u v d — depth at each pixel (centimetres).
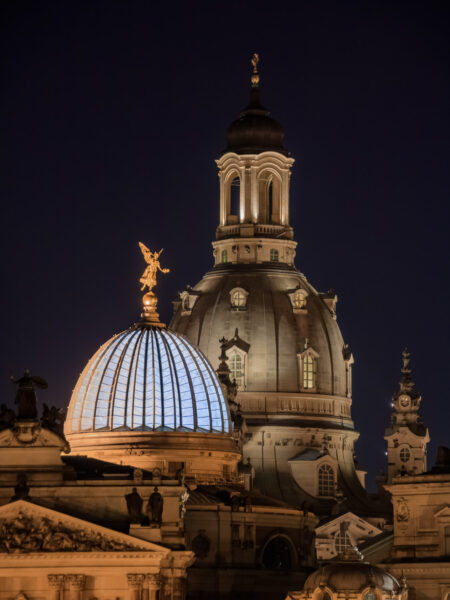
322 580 18962
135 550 17950
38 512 18100
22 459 18750
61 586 17925
